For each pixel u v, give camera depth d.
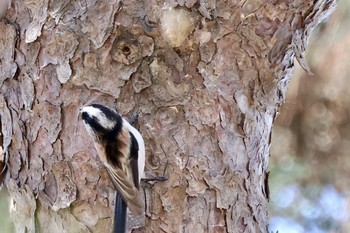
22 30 9.79
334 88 13.83
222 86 9.68
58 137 9.55
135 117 9.38
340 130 14.09
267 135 10.41
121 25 9.31
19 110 9.89
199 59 9.54
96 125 8.77
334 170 14.48
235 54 9.73
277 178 14.61
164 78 9.41
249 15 9.70
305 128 14.20
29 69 9.72
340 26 13.66
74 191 9.48
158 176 9.41
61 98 9.52
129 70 9.36
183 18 9.37
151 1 9.34
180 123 9.48
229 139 9.73
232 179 9.72
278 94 10.42
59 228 9.54
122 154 8.70
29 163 9.80
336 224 14.66
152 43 9.35
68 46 9.42
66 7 9.43
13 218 10.09
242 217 9.79
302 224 14.74
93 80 9.41
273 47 9.89
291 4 9.80
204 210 9.53
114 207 9.35
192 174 9.49
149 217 9.39
